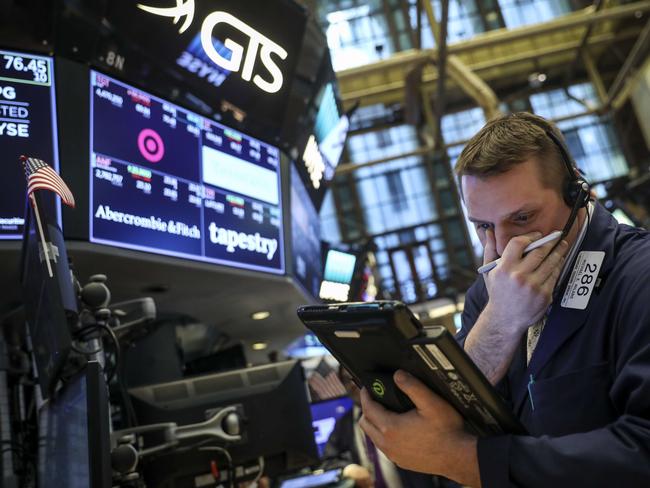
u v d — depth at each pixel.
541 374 1.19
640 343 1.03
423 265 16.14
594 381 1.11
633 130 16.41
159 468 2.13
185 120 3.23
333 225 16.48
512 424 1.03
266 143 3.72
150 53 3.00
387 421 1.09
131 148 2.93
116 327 2.09
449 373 0.98
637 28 14.22
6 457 2.27
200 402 2.25
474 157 1.20
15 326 2.72
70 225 2.61
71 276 1.78
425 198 16.55
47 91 2.69
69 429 1.60
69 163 2.67
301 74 3.79
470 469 1.03
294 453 2.33
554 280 1.17
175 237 3.02
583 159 16.30
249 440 2.25
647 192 10.38
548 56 14.58
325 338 1.11
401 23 15.78
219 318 4.09
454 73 10.45
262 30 3.50
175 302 3.54
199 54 3.18
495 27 15.51
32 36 2.66
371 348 1.05
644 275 1.07
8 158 2.56
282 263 3.61
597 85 14.38
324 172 4.66
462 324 1.55
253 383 2.35
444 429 1.05
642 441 0.94
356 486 2.51
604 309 1.13
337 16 15.89
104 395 1.48
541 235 1.18
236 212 3.39
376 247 5.45
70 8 2.66
